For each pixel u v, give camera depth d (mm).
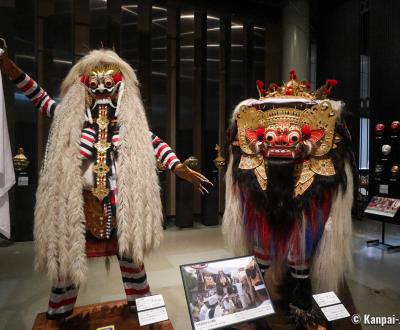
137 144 1488
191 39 5648
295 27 5523
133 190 1438
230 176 1983
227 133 2102
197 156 6324
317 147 1768
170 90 6234
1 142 1785
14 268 3340
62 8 4832
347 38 5820
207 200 5656
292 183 1722
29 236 4430
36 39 4578
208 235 4910
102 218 1482
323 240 1749
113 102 1581
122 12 5234
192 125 5660
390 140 4582
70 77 1582
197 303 1485
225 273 1600
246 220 1862
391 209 4035
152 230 1511
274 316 1995
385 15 4773
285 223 1746
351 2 5711
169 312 2420
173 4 5660
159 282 2982
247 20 6207
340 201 1758
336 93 6059
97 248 1515
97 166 1458
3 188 1831
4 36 4383
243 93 6133
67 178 1396
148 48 5715
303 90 2027
